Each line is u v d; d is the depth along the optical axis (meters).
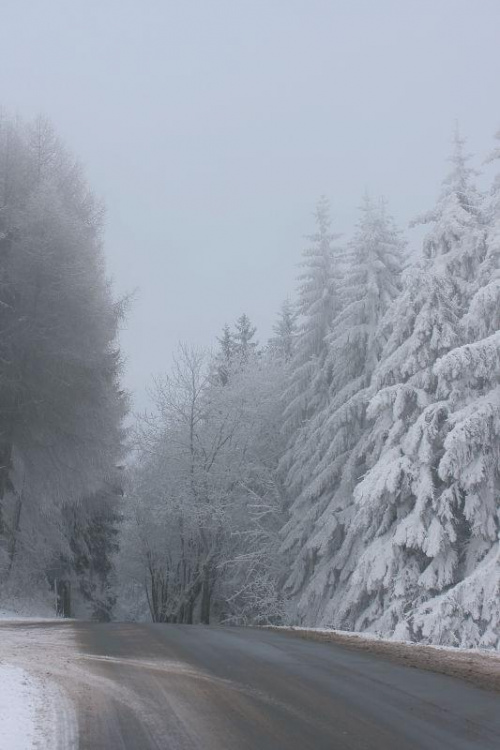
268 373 41.00
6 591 26.00
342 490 28.56
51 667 9.36
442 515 20.45
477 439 19.22
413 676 9.56
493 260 21.80
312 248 35.41
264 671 9.69
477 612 18.09
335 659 11.04
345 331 29.86
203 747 6.05
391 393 22.52
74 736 6.15
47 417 25.67
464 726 7.00
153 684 8.50
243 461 38.72
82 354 25.84
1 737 5.84
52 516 30.23
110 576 43.59
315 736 6.53
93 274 25.94
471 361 18.52
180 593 39.38
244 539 36.72
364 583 22.62
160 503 39.50
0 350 25.39
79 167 29.36
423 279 22.62
